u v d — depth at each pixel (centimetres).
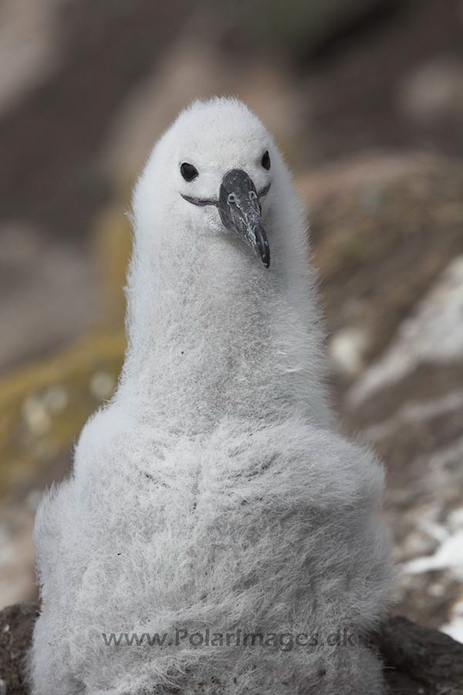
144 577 699
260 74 3938
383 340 1552
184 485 700
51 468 1500
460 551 1127
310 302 773
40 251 3522
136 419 730
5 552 1372
